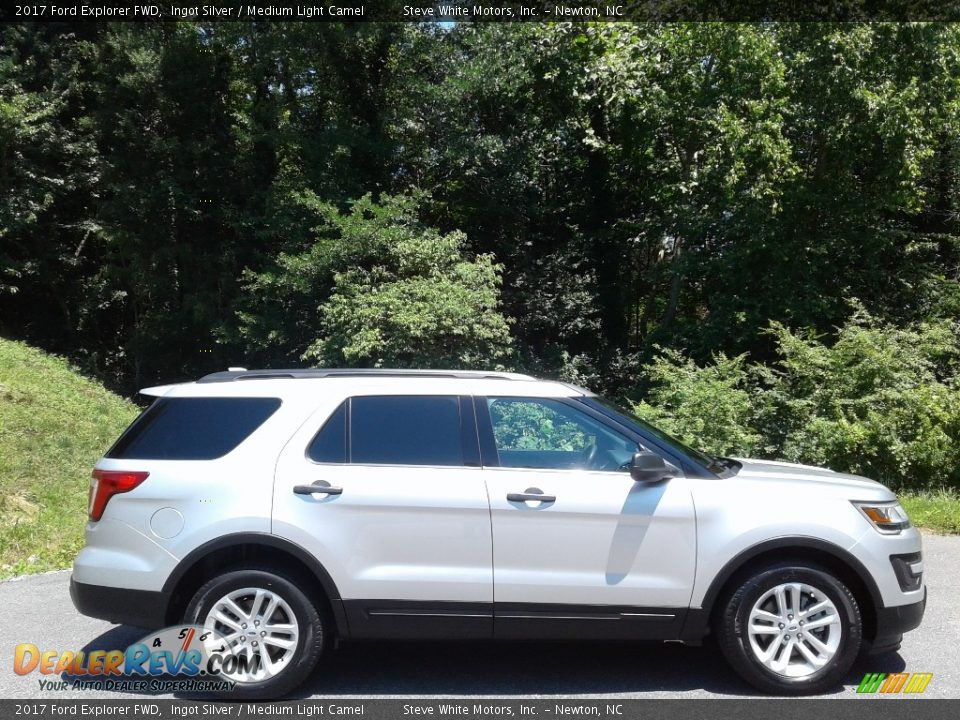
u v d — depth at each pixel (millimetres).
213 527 4449
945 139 16359
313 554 4422
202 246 20844
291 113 20141
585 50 17125
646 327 23578
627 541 4457
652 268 21906
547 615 4445
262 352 19609
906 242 17422
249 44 19562
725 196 16391
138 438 4695
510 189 20484
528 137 20328
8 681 4727
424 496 4469
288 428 4641
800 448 11281
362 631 4453
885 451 10984
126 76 19328
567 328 20297
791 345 12234
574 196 22141
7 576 7105
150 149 19797
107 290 22172
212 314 19906
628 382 19609
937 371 13922
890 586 4480
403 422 4684
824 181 16109
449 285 14922
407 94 20469
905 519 4699
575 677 4797
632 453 4707
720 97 16047
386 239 15969
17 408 11078
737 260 17094
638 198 21734
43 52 20344
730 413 11016
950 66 14914
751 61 15133
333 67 20000
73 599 4605
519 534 4457
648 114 17141
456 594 4445
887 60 14953
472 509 4461
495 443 4660
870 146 15477
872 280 16875
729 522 4461
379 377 4855
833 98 15039
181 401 4758
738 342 16453
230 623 4430
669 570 4449
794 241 16281
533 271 20875
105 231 19875
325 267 16406
